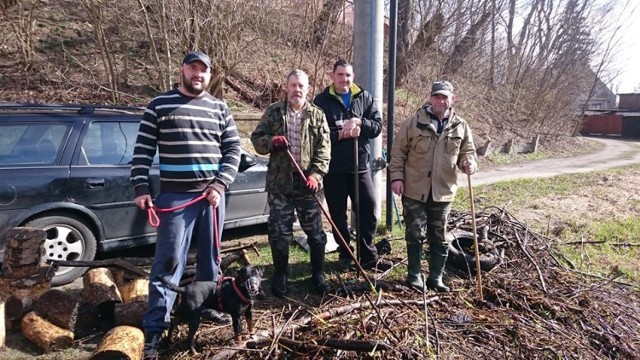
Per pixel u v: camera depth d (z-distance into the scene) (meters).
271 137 4.00
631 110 39.44
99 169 4.61
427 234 4.45
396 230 6.33
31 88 10.50
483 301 4.20
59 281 4.36
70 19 12.84
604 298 4.46
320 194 5.94
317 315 3.63
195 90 3.36
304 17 12.80
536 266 4.82
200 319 3.41
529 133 20.38
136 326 3.41
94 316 3.57
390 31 5.91
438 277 4.42
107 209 4.63
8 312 3.49
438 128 4.24
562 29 22.50
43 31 12.05
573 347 3.64
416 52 16.16
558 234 6.57
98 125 4.73
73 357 3.24
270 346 3.26
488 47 21.39
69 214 4.43
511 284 4.52
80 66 11.45
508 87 22.14
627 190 10.22
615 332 3.90
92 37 12.23
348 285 4.39
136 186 3.26
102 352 2.92
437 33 16.14
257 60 13.02
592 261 5.65
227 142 3.55
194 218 3.41
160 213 3.33
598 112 37.88
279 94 12.84
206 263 3.54
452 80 18.31
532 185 10.39
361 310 3.75
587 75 26.91
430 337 3.52
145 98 11.22
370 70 5.90
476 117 19.30
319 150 4.10
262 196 5.80
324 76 13.05
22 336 3.46
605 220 7.43
